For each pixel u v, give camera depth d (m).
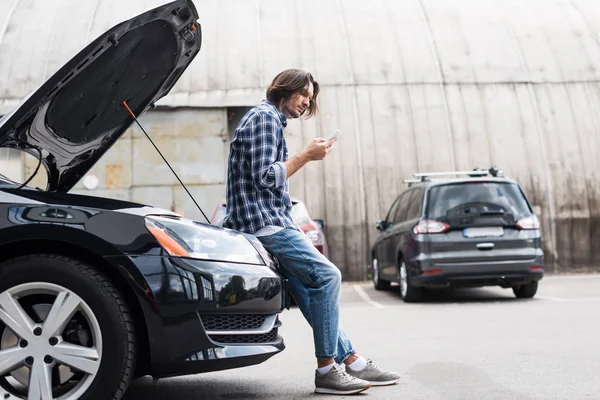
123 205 3.57
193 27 3.96
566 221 16.33
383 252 12.30
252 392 4.34
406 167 16.33
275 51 17.27
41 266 3.31
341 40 17.75
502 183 10.32
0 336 3.42
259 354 3.63
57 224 3.33
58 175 4.54
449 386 4.40
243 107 16.38
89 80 3.66
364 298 11.72
